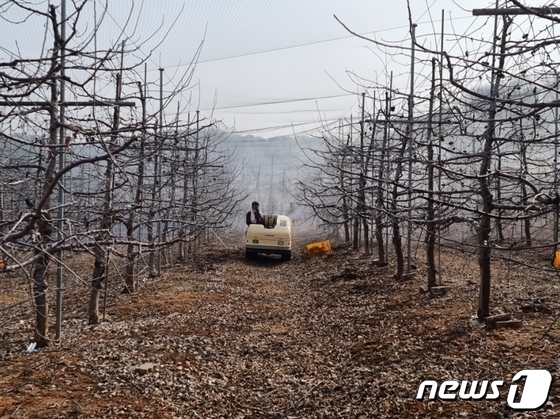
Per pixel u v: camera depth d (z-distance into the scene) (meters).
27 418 6.17
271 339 10.55
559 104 3.72
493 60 7.15
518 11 5.14
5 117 4.55
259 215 25.11
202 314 12.25
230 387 7.84
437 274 14.34
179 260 22.62
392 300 12.13
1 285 12.97
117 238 5.69
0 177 5.61
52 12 6.70
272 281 18.69
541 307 9.62
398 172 10.96
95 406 6.57
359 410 6.77
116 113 8.23
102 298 13.85
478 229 6.28
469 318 9.38
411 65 10.45
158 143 7.58
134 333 10.13
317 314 12.58
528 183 3.92
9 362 8.22
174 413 6.64
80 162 3.79
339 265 19.39
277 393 7.72
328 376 8.26
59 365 7.94
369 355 8.79
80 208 7.50
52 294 14.76
